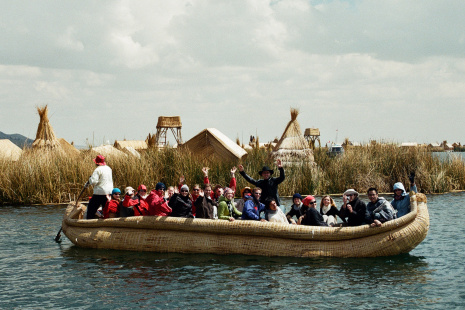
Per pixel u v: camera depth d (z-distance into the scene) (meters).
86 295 7.48
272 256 9.72
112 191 11.22
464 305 6.93
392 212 9.85
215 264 9.18
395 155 23.38
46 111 23.19
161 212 10.52
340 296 7.35
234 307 6.94
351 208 10.14
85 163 19.97
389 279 8.17
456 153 25.28
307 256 9.61
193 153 23.56
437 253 9.94
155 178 20.25
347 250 9.58
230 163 21.91
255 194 10.70
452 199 19.62
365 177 22.47
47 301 7.23
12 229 13.03
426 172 22.75
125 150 25.62
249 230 9.76
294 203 11.18
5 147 23.39
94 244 10.59
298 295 7.41
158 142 32.31
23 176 18.98
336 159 23.80
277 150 24.30
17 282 8.16
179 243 10.09
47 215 15.52
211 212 10.67
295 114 24.94
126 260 9.55
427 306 6.92
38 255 10.05
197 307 6.95
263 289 7.70
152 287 7.84
